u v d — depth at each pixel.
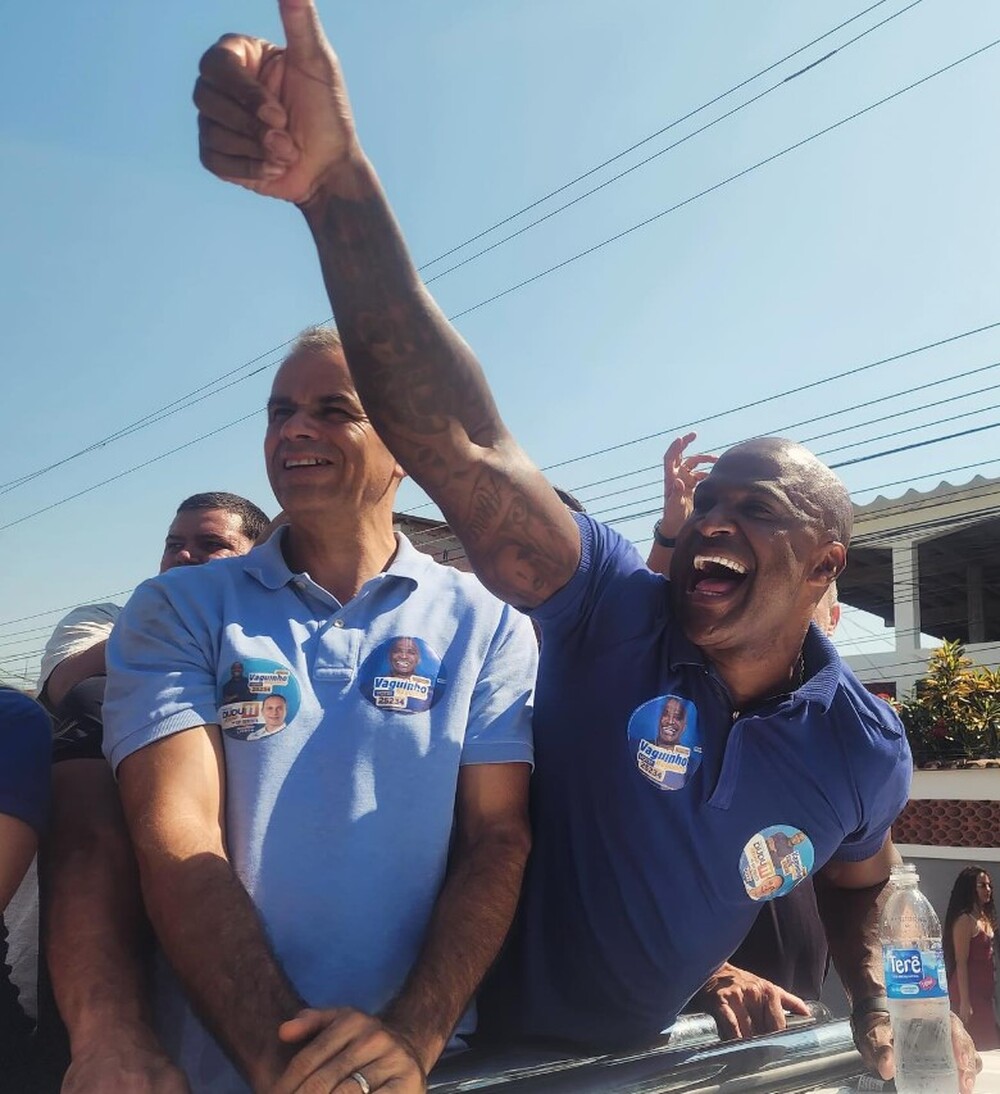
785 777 2.12
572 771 2.16
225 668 1.99
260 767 1.94
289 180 1.65
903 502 16.64
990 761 9.41
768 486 2.10
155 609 2.06
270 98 1.56
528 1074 1.85
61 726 2.29
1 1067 1.87
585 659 2.17
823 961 2.95
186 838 1.81
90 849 1.95
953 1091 2.03
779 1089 2.04
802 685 2.16
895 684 17.20
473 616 2.20
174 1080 1.63
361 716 2.00
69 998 1.74
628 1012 2.19
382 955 1.90
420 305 1.78
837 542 2.14
